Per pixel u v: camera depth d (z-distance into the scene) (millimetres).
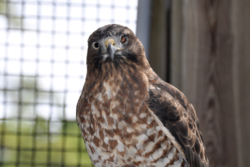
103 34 6770
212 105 7250
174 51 7355
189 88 7242
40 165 9094
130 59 6664
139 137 6129
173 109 6297
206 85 7281
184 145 6336
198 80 7273
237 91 7188
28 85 8852
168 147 6211
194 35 7344
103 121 6277
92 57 6816
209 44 7355
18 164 9148
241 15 7312
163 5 7562
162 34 7523
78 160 9188
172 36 7383
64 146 9102
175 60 7340
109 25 7023
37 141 9055
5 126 9141
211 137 7215
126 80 6379
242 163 7059
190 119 6715
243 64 7219
